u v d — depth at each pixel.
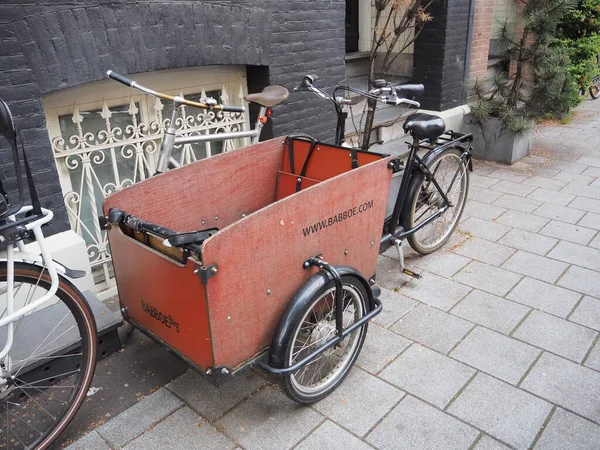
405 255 3.73
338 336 2.32
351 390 2.46
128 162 3.59
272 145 2.94
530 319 2.97
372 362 2.65
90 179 3.24
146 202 2.37
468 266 3.57
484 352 2.70
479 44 6.42
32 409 2.42
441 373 2.56
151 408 2.39
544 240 3.91
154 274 2.05
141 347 2.81
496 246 3.84
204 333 1.93
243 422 2.30
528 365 2.60
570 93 5.53
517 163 5.71
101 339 2.69
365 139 4.38
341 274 2.24
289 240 2.06
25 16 2.62
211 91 3.91
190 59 3.37
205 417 2.33
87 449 2.18
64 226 3.05
